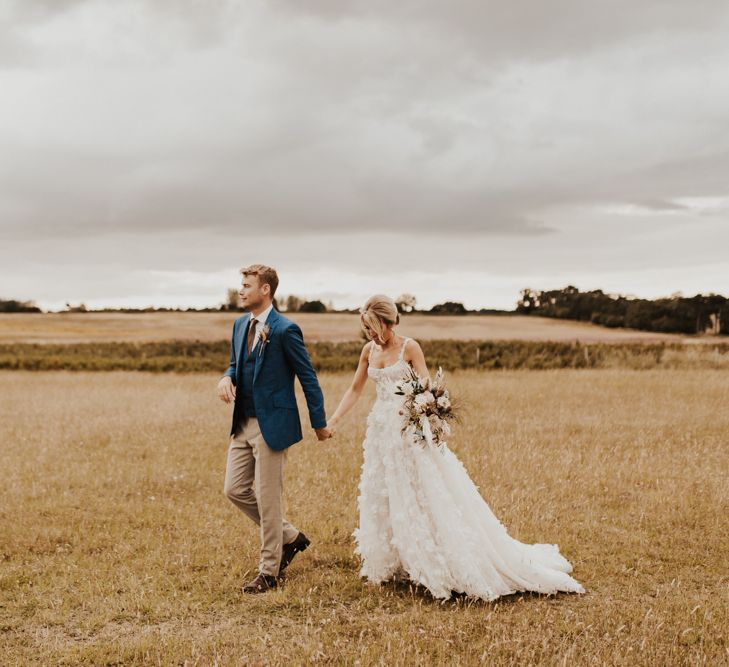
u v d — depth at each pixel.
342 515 6.42
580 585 4.61
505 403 13.73
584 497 6.89
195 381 20.02
